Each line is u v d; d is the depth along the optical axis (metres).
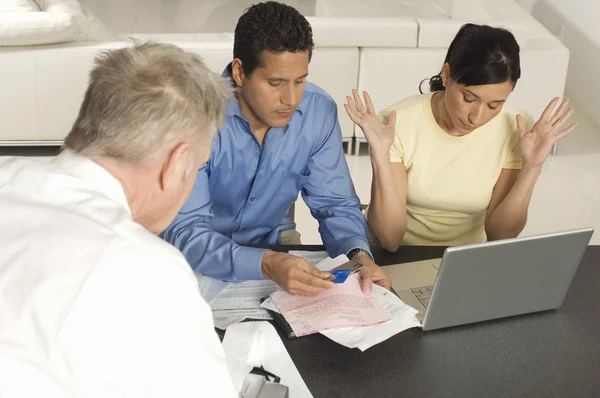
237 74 1.82
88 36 3.93
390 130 2.08
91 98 1.09
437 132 2.17
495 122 2.18
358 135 4.30
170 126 1.08
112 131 1.06
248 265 1.73
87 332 0.92
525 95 4.25
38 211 1.01
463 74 1.93
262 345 1.51
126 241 0.99
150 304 0.96
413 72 4.12
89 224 0.99
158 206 1.14
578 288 1.82
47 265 0.95
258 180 2.04
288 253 1.75
